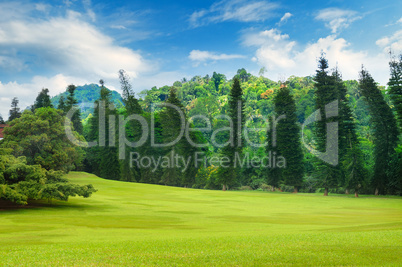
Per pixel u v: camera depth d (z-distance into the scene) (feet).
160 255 34.91
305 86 629.10
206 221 78.59
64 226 68.49
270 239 44.73
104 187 172.35
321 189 242.37
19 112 396.37
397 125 211.41
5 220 76.02
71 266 30.71
